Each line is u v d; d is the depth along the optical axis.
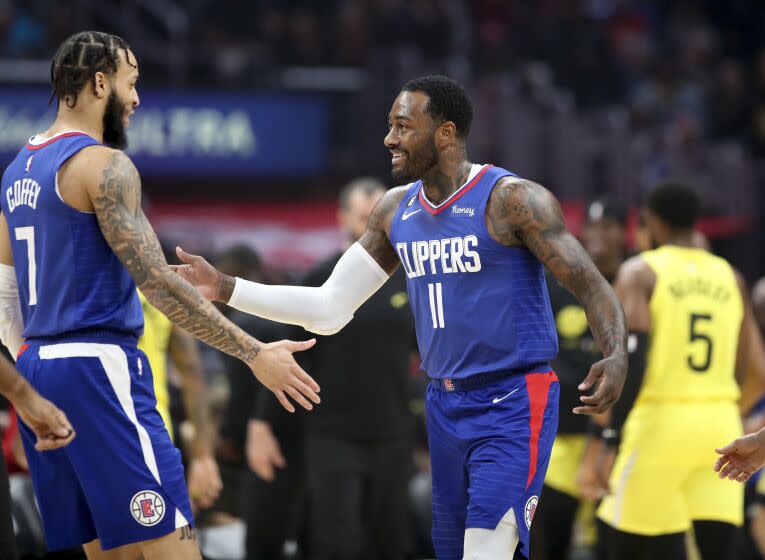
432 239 13.69
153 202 46.00
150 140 44.69
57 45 48.41
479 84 49.72
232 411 23.55
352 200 21.97
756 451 13.62
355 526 20.73
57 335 12.93
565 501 20.23
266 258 41.00
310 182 46.84
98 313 12.87
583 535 24.84
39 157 13.07
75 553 19.61
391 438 21.03
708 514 18.22
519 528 13.03
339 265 14.80
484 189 13.47
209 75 47.19
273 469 21.98
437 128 13.61
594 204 20.92
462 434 13.54
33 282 13.12
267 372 12.99
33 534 19.25
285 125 46.19
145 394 13.19
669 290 18.25
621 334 12.77
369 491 21.09
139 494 12.84
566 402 20.28
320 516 20.75
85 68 13.15
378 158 46.81
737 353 19.27
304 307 14.62
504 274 13.37
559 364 20.42
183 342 19.19
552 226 13.18
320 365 21.03
